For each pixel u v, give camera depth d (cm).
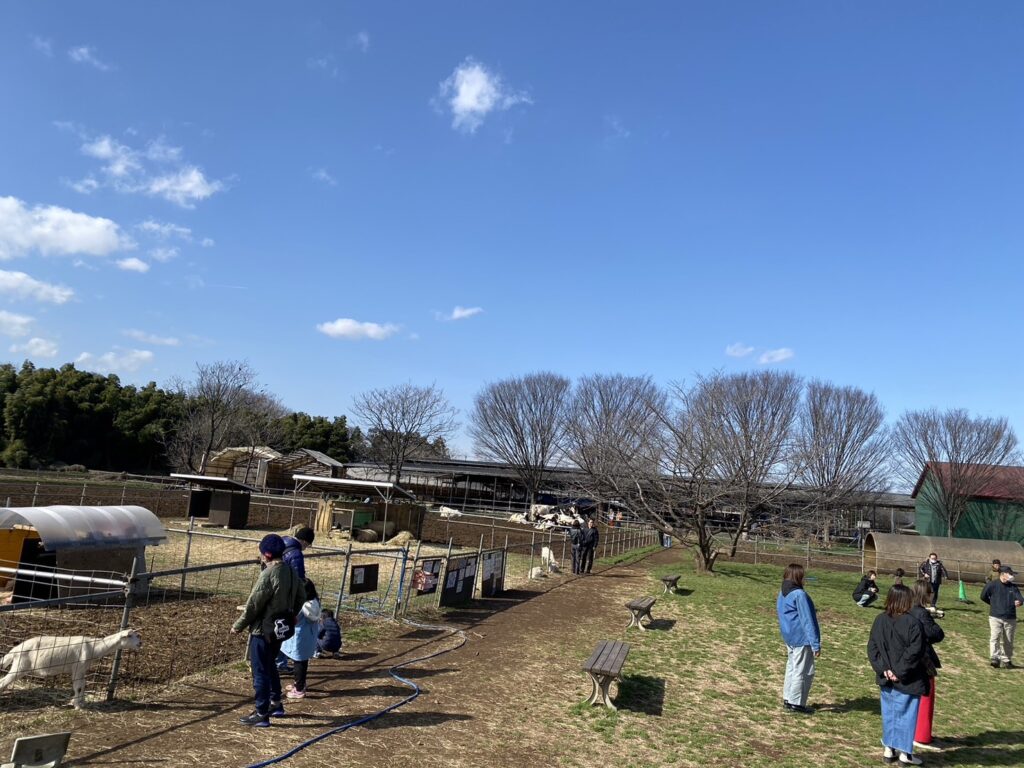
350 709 670
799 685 809
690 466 2220
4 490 2883
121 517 1158
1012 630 1193
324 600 1224
